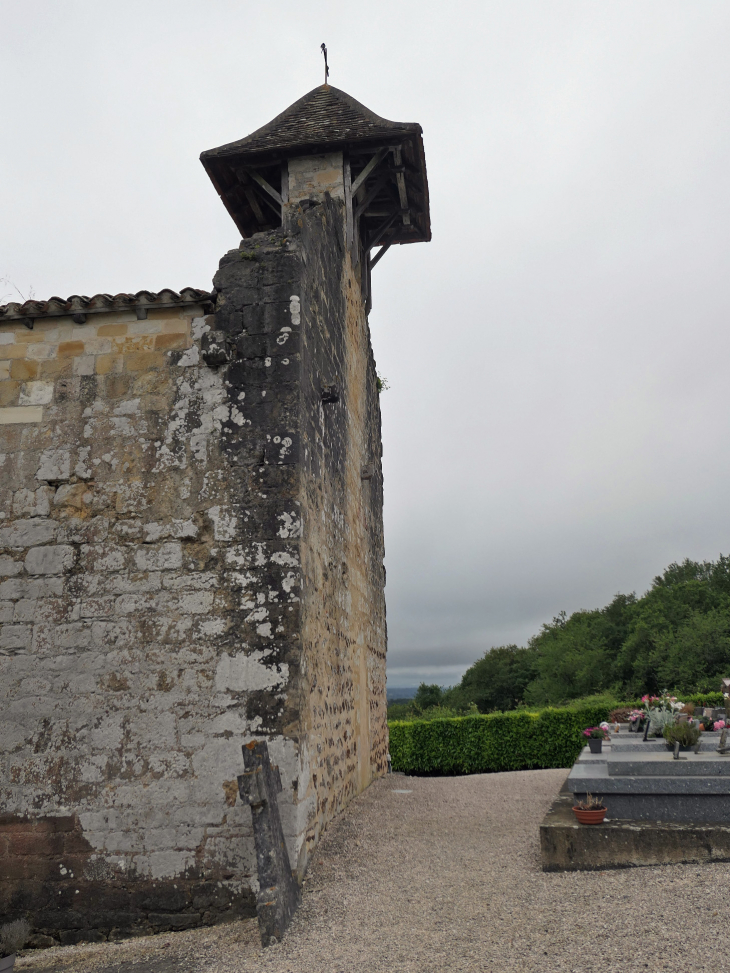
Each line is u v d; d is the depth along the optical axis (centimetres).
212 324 686
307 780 605
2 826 584
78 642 618
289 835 551
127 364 686
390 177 1070
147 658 607
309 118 1055
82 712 601
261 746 524
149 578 627
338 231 931
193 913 550
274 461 639
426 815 818
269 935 470
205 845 562
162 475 652
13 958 457
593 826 575
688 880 511
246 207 1116
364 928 479
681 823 587
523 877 559
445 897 525
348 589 893
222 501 638
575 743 1509
